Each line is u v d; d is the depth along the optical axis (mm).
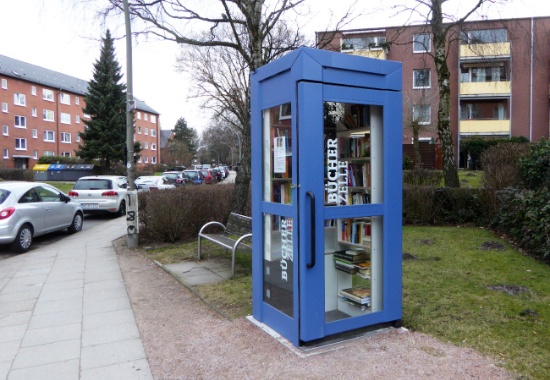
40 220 9859
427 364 3268
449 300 4688
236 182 10031
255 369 3320
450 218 10133
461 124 31016
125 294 5613
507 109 30984
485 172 10750
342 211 3578
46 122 50312
